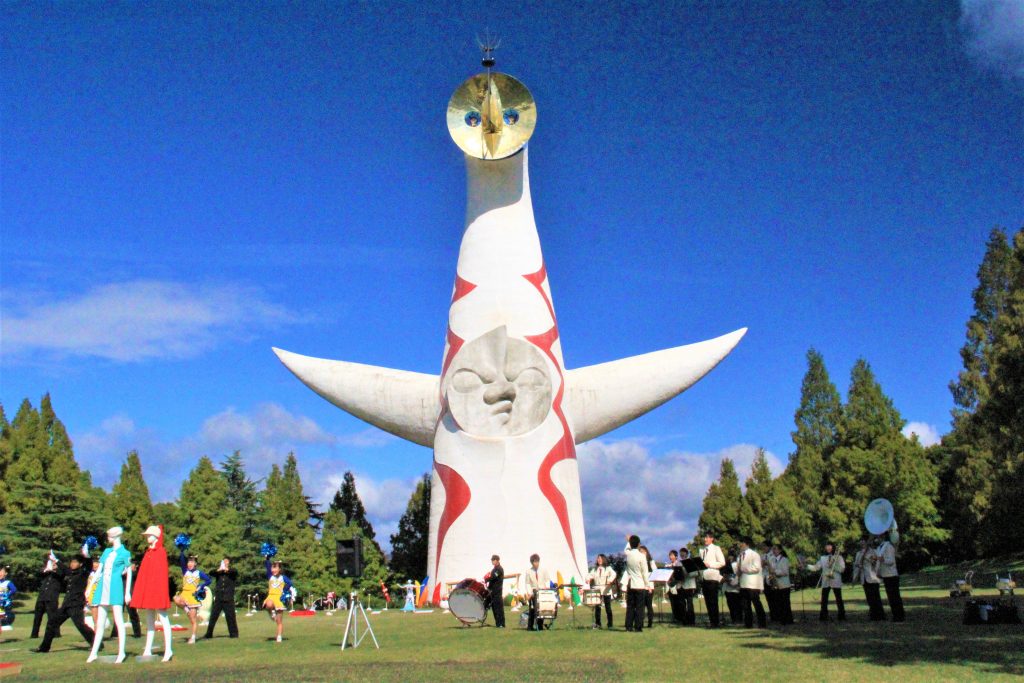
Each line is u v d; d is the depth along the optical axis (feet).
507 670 44.16
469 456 115.75
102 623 54.90
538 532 113.60
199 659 54.24
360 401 130.11
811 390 212.64
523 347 116.67
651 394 128.06
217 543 189.67
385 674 43.88
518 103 123.24
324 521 232.94
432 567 117.08
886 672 39.68
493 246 122.01
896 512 183.83
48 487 174.29
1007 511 156.76
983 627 58.34
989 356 177.58
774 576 68.08
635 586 64.44
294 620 103.81
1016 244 136.26
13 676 46.39
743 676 39.70
